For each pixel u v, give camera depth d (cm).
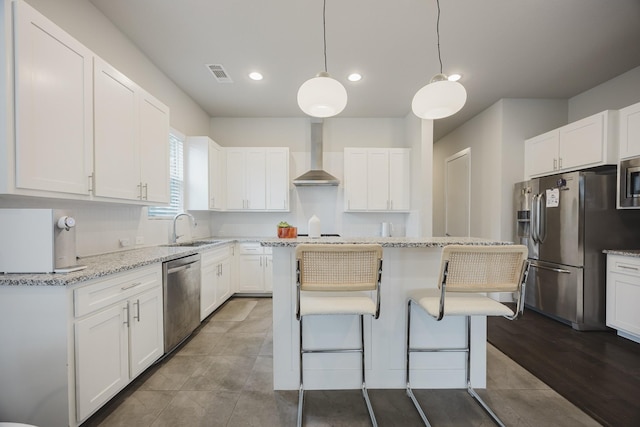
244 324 319
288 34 261
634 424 163
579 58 297
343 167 476
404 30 254
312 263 149
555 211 321
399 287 201
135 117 233
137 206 286
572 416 170
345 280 151
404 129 476
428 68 319
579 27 249
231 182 441
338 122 479
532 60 301
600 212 294
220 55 295
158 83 320
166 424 164
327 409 178
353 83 354
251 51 288
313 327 197
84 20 216
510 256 151
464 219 491
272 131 478
